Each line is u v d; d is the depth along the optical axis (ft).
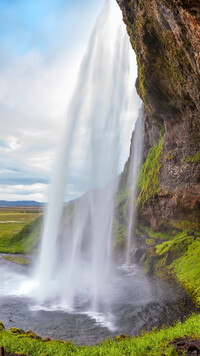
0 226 278.67
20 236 199.82
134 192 179.42
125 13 82.02
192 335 40.86
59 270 120.98
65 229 171.94
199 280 77.25
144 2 62.23
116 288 93.86
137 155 211.41
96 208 188.65
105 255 146.10
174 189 117.91
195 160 105.70
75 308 76.18
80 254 149.59
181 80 75.41
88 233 171.22
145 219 153.07
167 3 46.03
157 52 76.84
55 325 64.08
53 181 140.26
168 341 39.42
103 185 197.36
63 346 41.27
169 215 125.70
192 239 102.37
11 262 140.05
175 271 93.25
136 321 64.80
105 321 66.08
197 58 48.47
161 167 135.03
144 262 118.62
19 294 89.86
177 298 75.00
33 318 68.85
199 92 67.46
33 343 38.73
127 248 146.41
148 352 36.88
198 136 100.99
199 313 61.41
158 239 133.59
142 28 73.00
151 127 161.48
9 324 64.54
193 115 92.58
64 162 139.33
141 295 83.87
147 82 98.07
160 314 67.10
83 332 59.93
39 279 109.19
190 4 36.24
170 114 111.65
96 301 81.41
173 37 61.62
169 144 126.93
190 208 109.09
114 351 37.81
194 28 41.09
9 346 35.70
